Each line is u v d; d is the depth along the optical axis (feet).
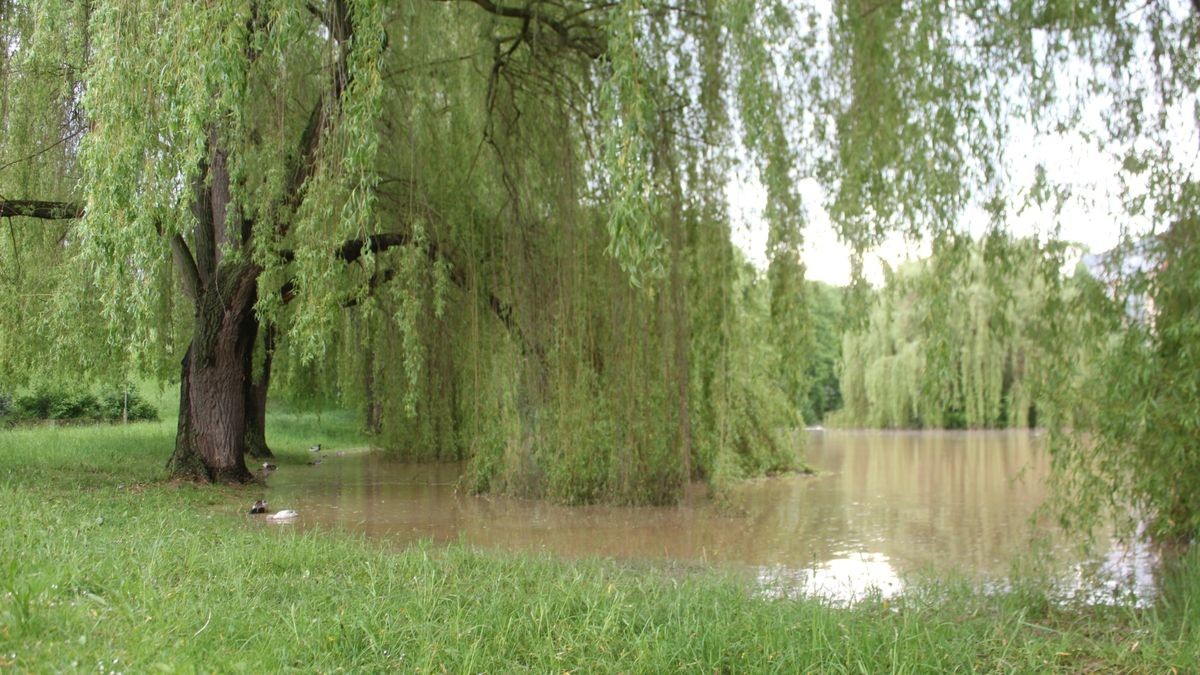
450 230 35.22
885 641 13.05
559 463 34.47
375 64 22.54
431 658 11.49
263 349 48.11
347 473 46.42
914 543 28.25
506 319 35.91
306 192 27.76
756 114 25.61
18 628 10.42
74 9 27.66
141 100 21.40
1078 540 24.66
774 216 27.30
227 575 15.58
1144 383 18.65
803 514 35.09
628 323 33.19
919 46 22.15
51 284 31.94
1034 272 21.36
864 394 96.07
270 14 23.03
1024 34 20.94
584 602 15.19
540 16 33.40
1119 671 12.94
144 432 54.85
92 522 20.81
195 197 22.70
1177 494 19.80
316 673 10.85
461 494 37.17
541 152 34.94
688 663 12.01
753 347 33.53
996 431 97.14
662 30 30.53
